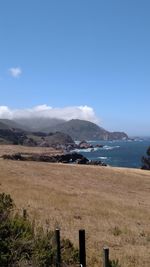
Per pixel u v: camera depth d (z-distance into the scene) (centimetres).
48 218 2159
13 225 1270
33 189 3366
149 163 8250
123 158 18288
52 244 1279
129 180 5162
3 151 11312
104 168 5953
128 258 1571
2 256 1117
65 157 12025
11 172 4409
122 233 2075
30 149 13825
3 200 1788
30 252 1208
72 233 1891
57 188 3738
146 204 3528
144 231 2192
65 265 1248
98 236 1911
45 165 5534
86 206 2817
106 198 3522
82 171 5391
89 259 1430
